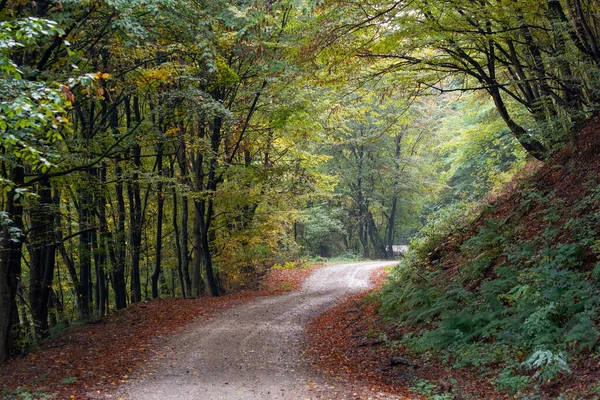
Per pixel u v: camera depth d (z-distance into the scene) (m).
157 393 8.68
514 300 10.07
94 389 8.98
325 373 10.03
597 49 12.13
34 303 15.69
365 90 17.03
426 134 43.88
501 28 13.59
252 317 17.50
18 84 7.67
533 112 16.64
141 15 13.19
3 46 7.21
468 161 31.42
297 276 31.62
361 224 49.97
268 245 28.77
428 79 15.05
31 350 13.37
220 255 26.52
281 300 21.75
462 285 12.66
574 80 13.66
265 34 14.62
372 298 17.23
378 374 9.78
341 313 17.34
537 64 15.12
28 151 8.31
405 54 15.09
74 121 19.41
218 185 24.45
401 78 14.96
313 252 50.41
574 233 10.56
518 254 11.45
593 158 13.10
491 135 25.75
